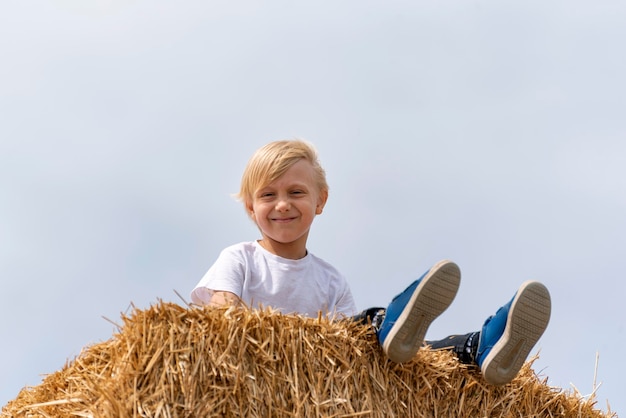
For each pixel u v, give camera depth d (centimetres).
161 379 421
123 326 442
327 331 467
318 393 452
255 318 450
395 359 476
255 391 437
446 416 493
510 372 493
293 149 579
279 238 573
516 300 485
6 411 502
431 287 466
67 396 451
